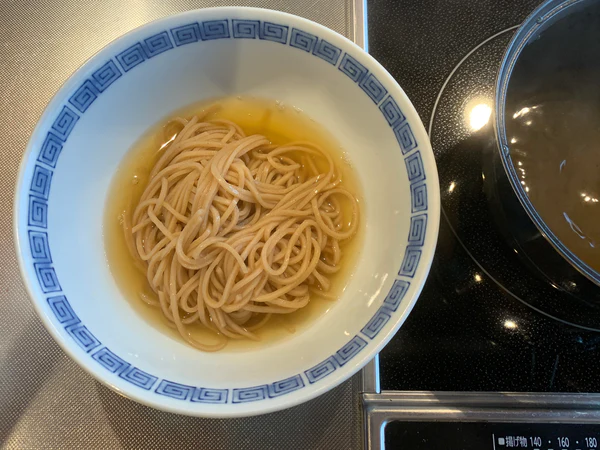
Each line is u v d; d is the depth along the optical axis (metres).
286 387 0.17
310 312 0.23
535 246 0.21
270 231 0.25
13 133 0.26
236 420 0.21
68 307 0.18
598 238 0.21
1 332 0.23
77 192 0.21
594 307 0.23
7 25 0.28
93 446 0.21
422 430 0.21
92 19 0.28
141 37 0.20
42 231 0.19
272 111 0.26
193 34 0.21
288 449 0.21
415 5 0.28
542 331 0.23
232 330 0.23
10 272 0.23
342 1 0.29
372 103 0.22
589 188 0.22
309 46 0.22
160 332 0.21
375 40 0.27
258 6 0.29
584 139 0.23
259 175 0.26
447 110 0.26
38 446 0.21
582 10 0.22
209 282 0.24
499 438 0.20
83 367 0.16
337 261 0.24
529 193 0.22
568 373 0.22
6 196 0.25
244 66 0.24
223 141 0.25
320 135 0.26
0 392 0.22
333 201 0.26
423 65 0.27
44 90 0.27
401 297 0.18
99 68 0.20
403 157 0.21
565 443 0.20
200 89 0.24
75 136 0.21
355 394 0.22
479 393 0.21
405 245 0.19
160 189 0.25
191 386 0.18
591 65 0.24
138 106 0.23
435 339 0.22
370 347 0.17
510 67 0.22
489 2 0.28
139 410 0.21
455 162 0.25
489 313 0.23
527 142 0.23
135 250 0.24
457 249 0.24
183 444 0.21
